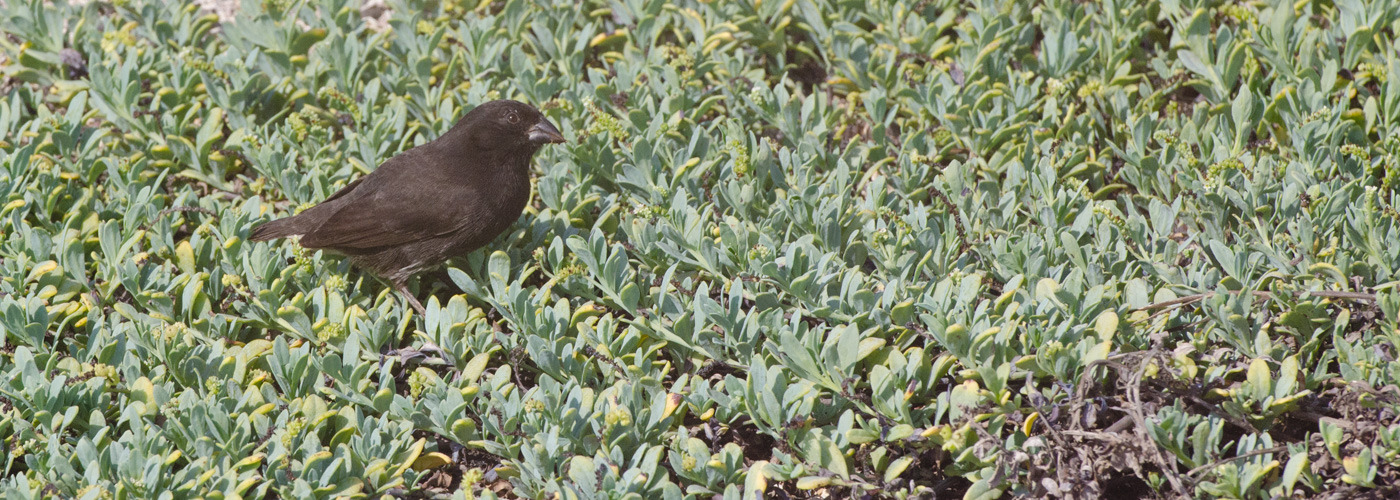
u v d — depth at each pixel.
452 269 9.37
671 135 11.12
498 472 8.05
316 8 13.32
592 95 11.77
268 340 9.43
